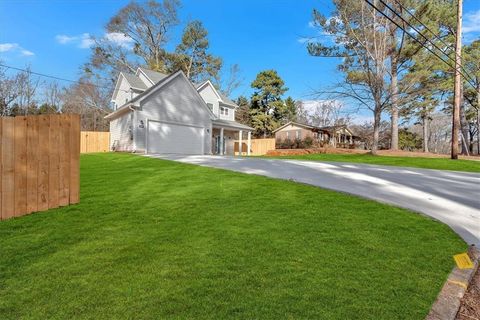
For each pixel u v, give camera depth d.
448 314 2.43
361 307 2.45
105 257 3.29
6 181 4.62
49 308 2.38
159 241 3.75
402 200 6.18
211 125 21.84
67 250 3.46
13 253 3.37
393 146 22.14
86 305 2.42
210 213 4.90
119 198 5.83
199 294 2.59
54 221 4.47
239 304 2.45
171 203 5.49
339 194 6.29
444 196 6.80
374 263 3.24
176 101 19.36
